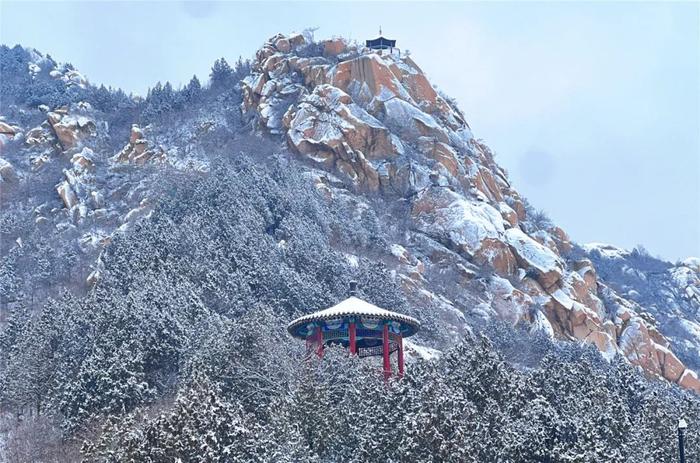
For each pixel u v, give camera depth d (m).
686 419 95.69
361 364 101.69
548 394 100.19
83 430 105.62
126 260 153.00
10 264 182.62
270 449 85.25
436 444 83.81
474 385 96.06
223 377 102.12
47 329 127.12
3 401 119.44
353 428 89.62
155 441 84.12
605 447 88.56
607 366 157.50
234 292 140.25
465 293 184.50
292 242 162.38
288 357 105.44
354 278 156.00
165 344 116.12
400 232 199.00
